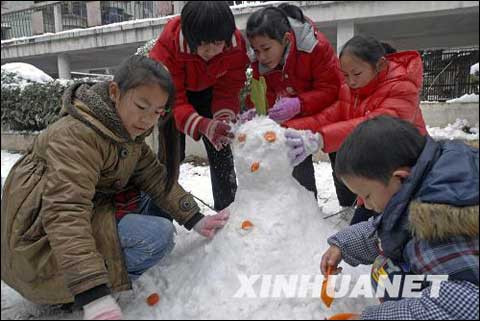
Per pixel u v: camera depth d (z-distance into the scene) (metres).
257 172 1.53
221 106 2.12
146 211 1.80
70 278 1.21
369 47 1.83
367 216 1.79
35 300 1.39
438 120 2.24
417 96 1.87
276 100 2.00
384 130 1.17
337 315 1.21
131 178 1.67
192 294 1.32
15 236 1.32
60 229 1.24
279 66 2.00
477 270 1.08
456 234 1.08
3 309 1.43
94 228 1.39
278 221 1.46
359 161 1.17
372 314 1.19
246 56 2.00
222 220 1.62
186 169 3.32
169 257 1.64
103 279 1.22
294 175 2.10
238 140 1.60
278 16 1.84
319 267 1.42
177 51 1.86
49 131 1.36
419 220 1.08
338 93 2.00
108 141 1.38
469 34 1.95
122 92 1.33
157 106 1.35
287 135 1.60
